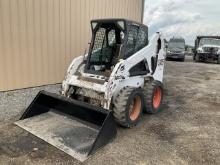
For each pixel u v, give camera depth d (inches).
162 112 207.3
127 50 174.9
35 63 258.4
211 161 129.0
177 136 158.9
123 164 122.6
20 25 238.1
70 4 279.3
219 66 573.6
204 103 240.2
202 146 145.6
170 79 369.4
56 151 131.3
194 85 328.2
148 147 141.6
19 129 155.5
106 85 156.1
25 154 127.6
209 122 186.9
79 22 294.0
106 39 183.5
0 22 222.8
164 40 222.5
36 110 175.6
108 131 141.9
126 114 158.9
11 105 201.8
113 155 130.3
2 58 230.5
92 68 182.5
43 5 253.6
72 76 178.7
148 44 198.7
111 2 335.9
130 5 377.4
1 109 191.5
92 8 307.1
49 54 269.7
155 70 212.4
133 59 174.7
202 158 131.7
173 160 128.6
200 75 419.5
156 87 197.2
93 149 130.7
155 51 208.5
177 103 237.8
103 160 125.2
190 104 235.3
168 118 192.5
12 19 230.8
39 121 166.7
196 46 732.0
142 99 177.6
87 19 303.4
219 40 705.0
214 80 371.6
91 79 167.8
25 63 249.6
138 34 185.3
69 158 125.3
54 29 268.8
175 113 205.9
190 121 187.6
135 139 151.2
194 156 133.6
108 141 142.9
